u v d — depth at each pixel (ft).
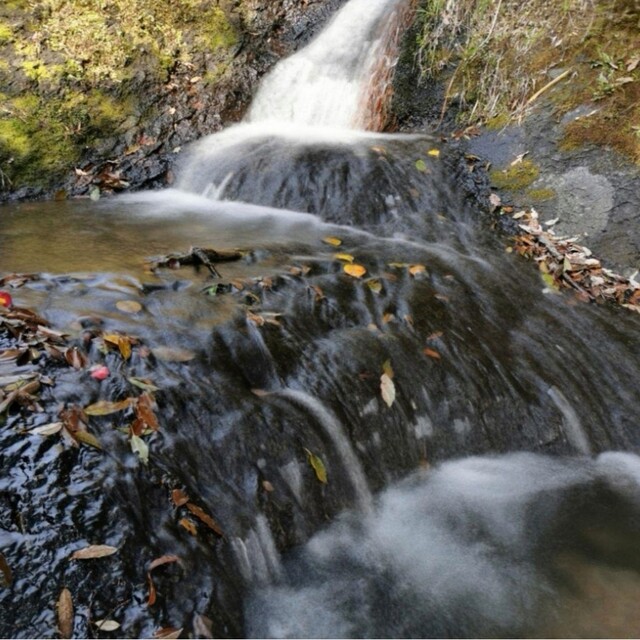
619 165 16.61
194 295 10.78
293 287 11.78
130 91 20.72
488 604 8.65
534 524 10.15
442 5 21.81
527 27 20.12
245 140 20.45
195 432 8.51
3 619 6.14
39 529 6.79
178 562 7.22
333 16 27.04
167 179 19.76
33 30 19.57
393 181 17.30
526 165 18.06
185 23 22.91
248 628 7.60
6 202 18.08
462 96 20.65
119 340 8.96
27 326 8.86
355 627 8.09
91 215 16.44
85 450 7.54
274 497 8.73
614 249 16.01
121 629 6.43
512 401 11.77
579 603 8.77
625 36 18.12
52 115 19.15
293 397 9.79
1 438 7.32
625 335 14.11
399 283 13.07
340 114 23.25
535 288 14.89
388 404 10.58
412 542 9.54
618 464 11.78
